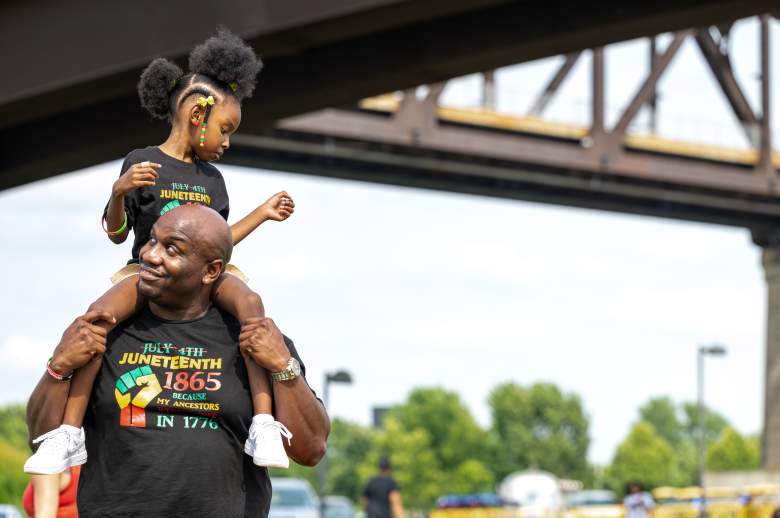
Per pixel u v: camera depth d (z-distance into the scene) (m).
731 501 45.31
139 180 4.70
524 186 54.41
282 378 4.52
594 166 51.66
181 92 5.00
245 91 5.09
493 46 26.89
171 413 4.46
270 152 47.03
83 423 4.56
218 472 4.46
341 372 33.09
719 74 54.91
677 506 43.59
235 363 4.56
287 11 23.52
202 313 4.59
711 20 25.14
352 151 46.47
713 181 55.53
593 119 51.69
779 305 68.81
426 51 27.58
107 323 4.46
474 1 22.75
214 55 5.00
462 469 142.62
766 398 71.44
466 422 148.38
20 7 25.17
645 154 54.09
